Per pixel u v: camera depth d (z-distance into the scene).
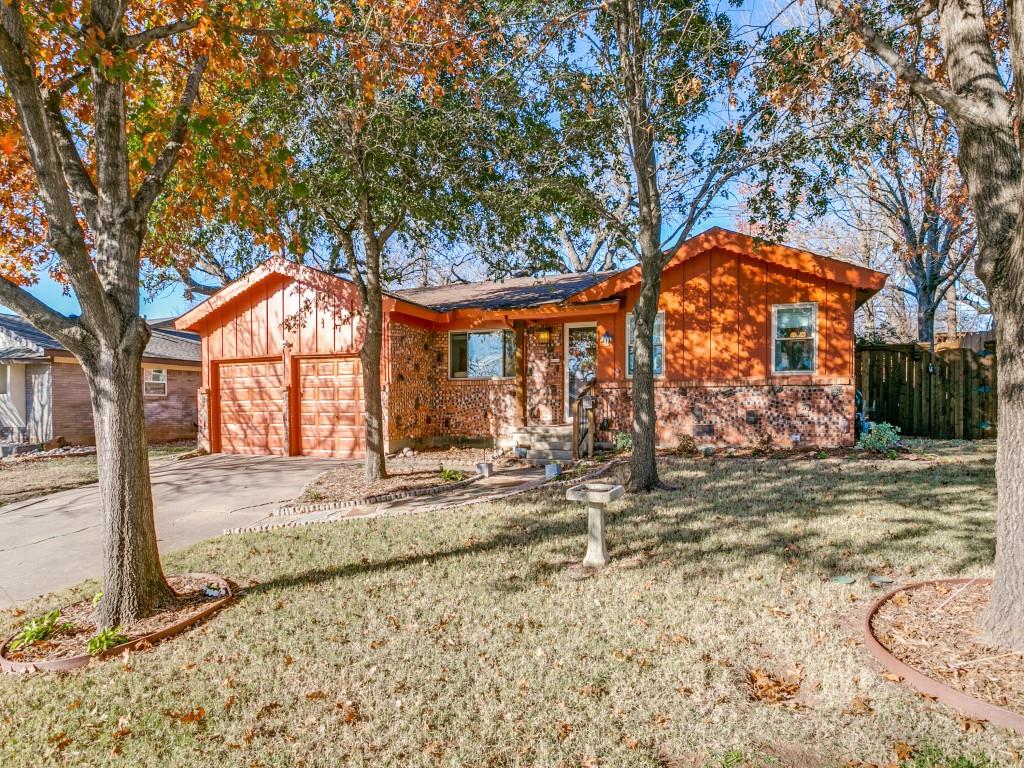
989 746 2.78
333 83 8.20
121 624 4.56
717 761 2.79
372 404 10.28
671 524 6.65
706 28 7.48
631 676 3.53
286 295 14.34
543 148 8.96
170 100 6.94
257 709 3.35
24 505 9.55
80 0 4.92
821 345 11.30
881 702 3.16
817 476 8.90
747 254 11.62
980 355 12.82
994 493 7.47
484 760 2.85
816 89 6.52
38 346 16.97
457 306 14.98
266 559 6.07
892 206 16.41
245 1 5.29
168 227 8.16
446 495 9.13
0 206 6.44
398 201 9.16
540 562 5.59
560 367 14.29
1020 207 3.45
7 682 3.83
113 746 3.07
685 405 12.35
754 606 4.42
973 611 4.08
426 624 4.35
